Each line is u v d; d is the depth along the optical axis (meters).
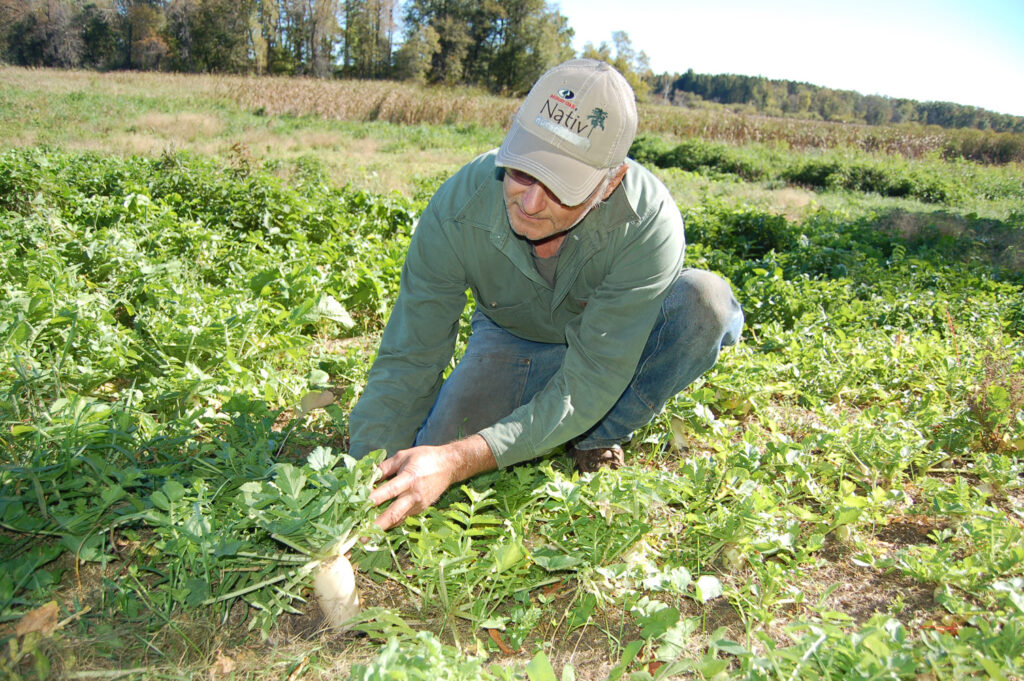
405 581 1.77
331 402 2.60
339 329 4.00
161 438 2.05
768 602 1.77
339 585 1.63
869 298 5.45
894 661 1.39
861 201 14.47
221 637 1.61
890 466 2.44
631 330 1.89
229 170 8.28
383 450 1.65
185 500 1.72
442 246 2.00
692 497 2.20
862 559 2.02
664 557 1.99
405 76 60.88
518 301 2.18
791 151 23.53
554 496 1.84
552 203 1.63
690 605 1.86
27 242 4.75
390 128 22.48
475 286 2.18
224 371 2.87
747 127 25.14
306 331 3.91
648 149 19.17
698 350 2.22
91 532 1.75
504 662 1.65
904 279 5.89
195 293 3.72
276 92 26.27
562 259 1.97
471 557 1.75
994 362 3.10
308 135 18.72
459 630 1.71
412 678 1.31
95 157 9.62
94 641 1.55
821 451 2.71
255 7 59.06
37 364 2.55
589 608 1.71
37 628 1.50
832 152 22.69
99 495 1.88
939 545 2.04
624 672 1.62
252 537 1.75
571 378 1.90
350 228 6.41
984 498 2.29
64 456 1.88
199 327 3.14
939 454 2.63
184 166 8.38
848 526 2.11
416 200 8.15
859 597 1.90
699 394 2.68
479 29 65.25
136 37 60.12
